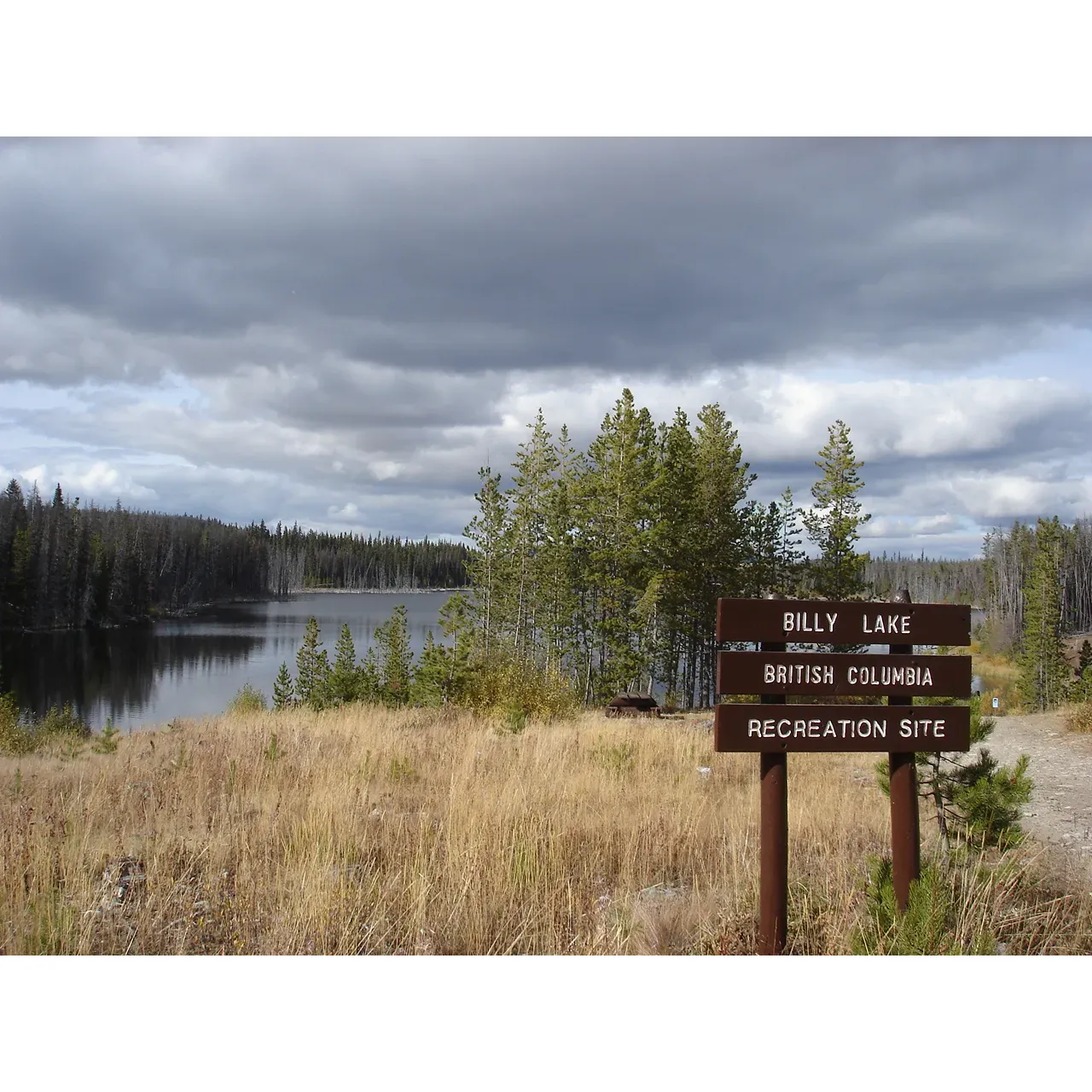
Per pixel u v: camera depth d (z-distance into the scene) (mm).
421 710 19109
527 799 7230
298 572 198750
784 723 4480
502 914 4852
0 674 51750
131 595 102625
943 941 4152
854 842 6281
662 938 4617
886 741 4543
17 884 5066
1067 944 4586
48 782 9539
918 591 124188
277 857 5797
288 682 27203
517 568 41625
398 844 6109
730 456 40781
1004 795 5387
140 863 5863
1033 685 52156
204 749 11625
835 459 41406
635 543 35938
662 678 40094
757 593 40719
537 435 42750
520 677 19391
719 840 6426
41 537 88312
